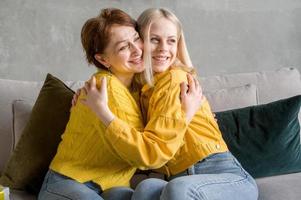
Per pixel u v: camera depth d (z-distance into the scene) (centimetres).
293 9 290
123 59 154
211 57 281
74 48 263
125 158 146
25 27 257
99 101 144
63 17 260
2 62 257
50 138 181
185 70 166
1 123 208
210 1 277
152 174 182
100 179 155
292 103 189
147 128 147
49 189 154
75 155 155
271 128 187
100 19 155
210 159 159
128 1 266
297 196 164
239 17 283
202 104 167
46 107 185
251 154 185
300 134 208
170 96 150
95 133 152
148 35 157
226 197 145
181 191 135
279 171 186
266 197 165
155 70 160
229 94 210
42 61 261
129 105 152
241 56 286
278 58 292
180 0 272
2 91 213
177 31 164
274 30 289
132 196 146
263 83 224
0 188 144
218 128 178
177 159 160
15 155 182
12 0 254
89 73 267
